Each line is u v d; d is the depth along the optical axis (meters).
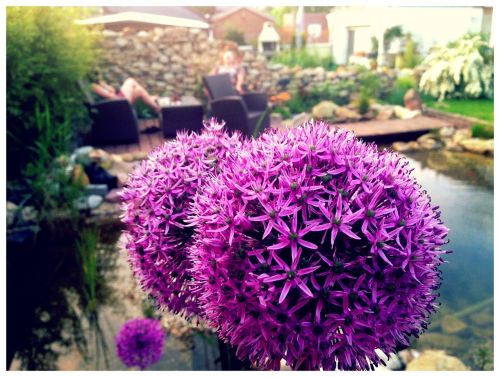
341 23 8.89
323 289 1.07
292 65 9.09
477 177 5.20
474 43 7.50
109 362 2.63
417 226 1.15
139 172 1.48
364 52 8.77
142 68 8.50
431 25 7.90
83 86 6.14
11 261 3.66
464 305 3.07
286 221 1.12
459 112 7.11
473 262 3.46
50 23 5.00
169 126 6.16
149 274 1.43
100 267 3.54
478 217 4.11
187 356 2.55
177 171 1.41
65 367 2.63
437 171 5.46
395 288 1.11
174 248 1.37
